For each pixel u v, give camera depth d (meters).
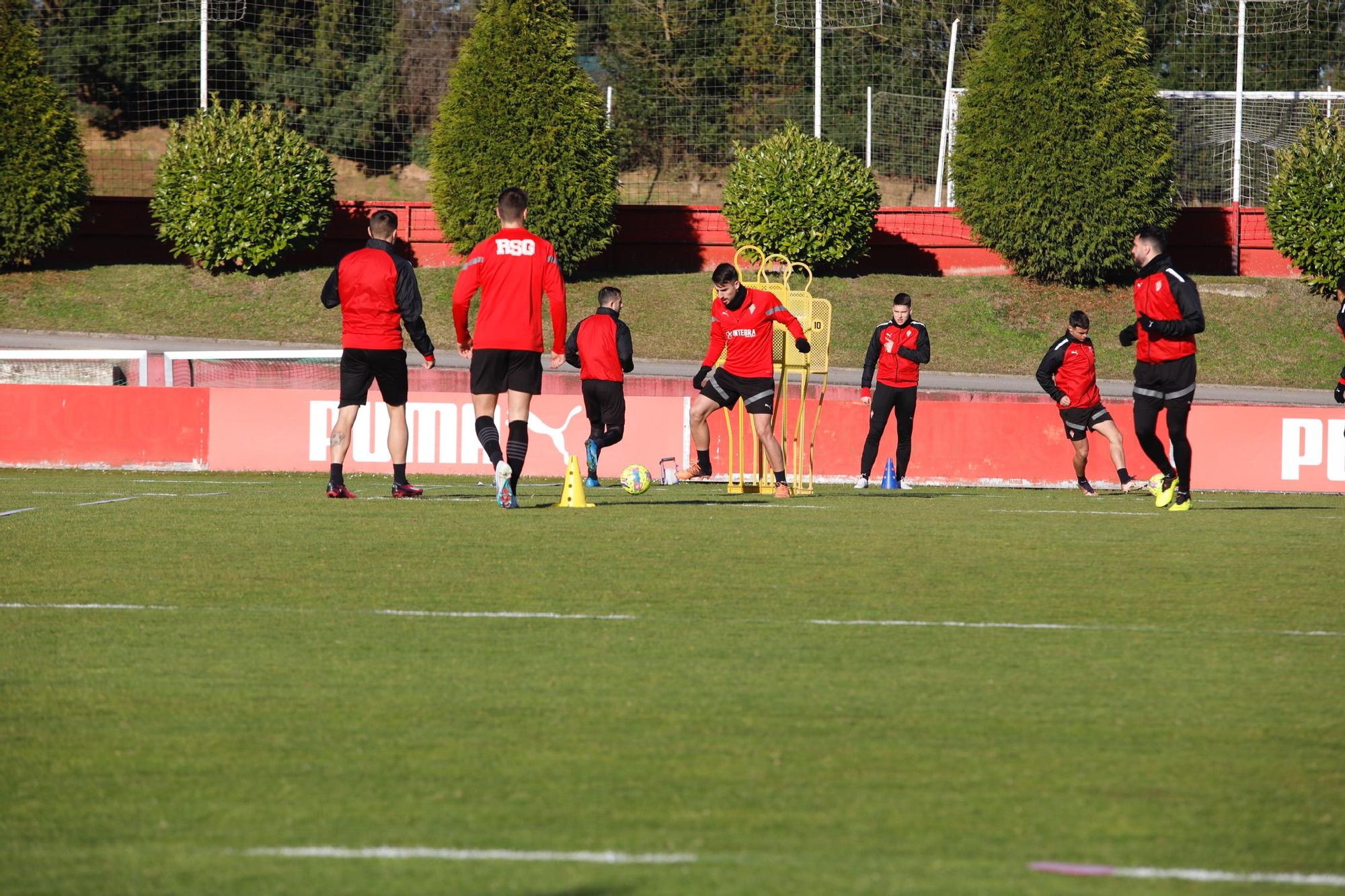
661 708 19.38
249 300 128.88
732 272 48.00
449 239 133.38
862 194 132.38
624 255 142.75
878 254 142.12
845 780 16.27
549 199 130.00
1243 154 168.50
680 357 120.06
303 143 133.38
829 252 131.88
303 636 23.86
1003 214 131.62
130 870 13.43
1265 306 131.12
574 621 25.23
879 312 127.94
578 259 132.75
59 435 66.31
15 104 130.50
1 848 13.99
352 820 14.84
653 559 32.22
